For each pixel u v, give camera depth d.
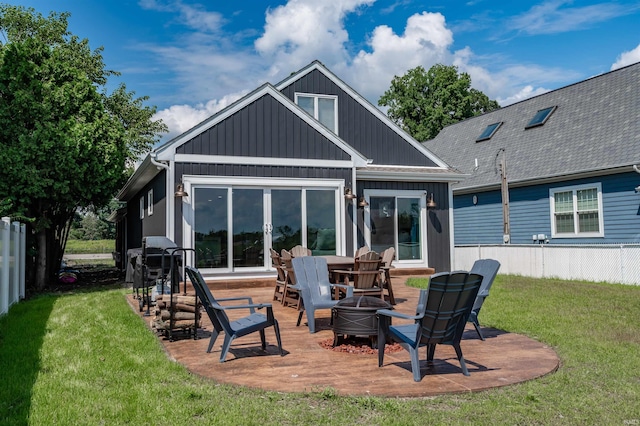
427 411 3.77
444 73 36.25
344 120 14.39
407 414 3.69
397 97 38.31
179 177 10.98
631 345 5.93
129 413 3.61
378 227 13.70
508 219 16.94
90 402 3.83
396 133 14.75
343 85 14.49
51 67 12.43
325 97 14.33
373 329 5.52
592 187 14.77
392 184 13.84
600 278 13.09
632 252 12.41
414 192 14.09
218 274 11.23
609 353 5.55
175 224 10.92
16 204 11.55
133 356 5.23
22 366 4.86
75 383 4.30
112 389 4.14
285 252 8.81
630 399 4.11
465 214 20.02
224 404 3.86
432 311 4.43
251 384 4.34
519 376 4.63
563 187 15.70
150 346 5.72
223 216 11.38
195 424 3.45
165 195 11.50
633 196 13.63
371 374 4.67
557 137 17.05
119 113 22.97
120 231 24.30
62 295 11.34
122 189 17.06
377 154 14.52
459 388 4.25
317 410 3.75
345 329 5.58
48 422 3.44
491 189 18.48
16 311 8.62
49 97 11.93
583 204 15.11
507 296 10.13
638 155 13.48
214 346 5.86
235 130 11.52
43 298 10.68
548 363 5.10
